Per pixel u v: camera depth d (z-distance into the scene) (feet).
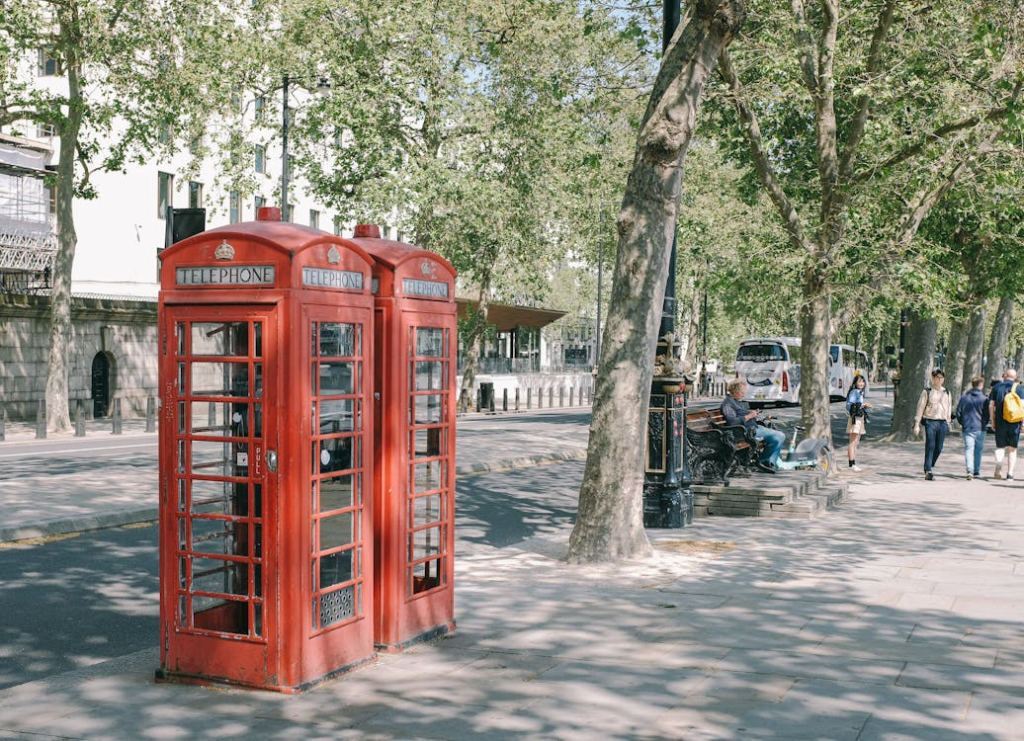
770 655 22.48
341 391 21.06
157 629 26.25
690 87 33.42
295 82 104.83
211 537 20.38
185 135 113.50
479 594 29.27
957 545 38.37
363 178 107.45
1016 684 20.21
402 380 22.86
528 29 94.73
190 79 95.04
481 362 197.67
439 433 24.61
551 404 171.42
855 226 63.21
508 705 18.98
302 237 20.04
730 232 83.20
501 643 23.67
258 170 160.66
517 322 202.18
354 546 21.54
